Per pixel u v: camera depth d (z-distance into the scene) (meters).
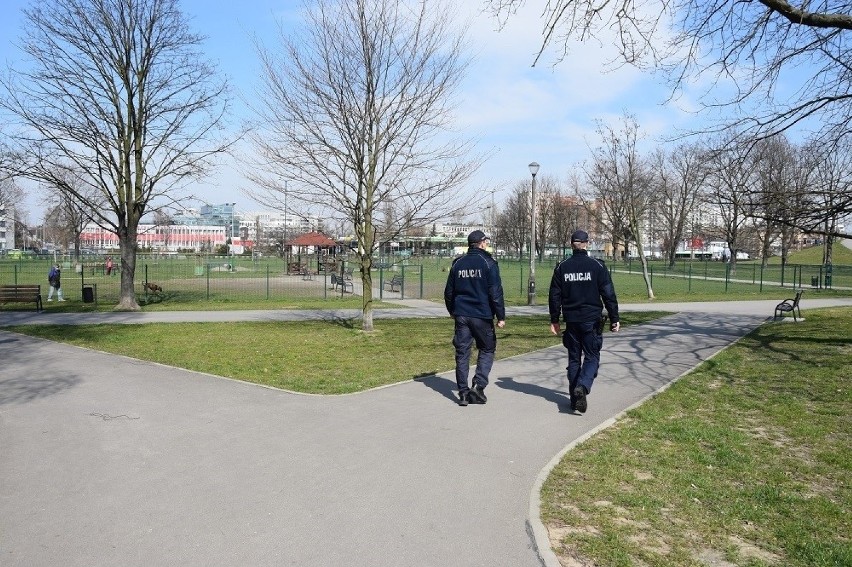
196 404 8.15
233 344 14.09
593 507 4.91
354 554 4.18
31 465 5.84
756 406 8.10
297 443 6.51
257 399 8.43
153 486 5.34
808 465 5.91
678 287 41.47
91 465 5.85
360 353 12.77
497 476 5.57
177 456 6.11
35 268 57.22
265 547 4.27
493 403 8.23
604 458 6.00
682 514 4.79
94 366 10.97
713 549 4.24
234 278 46.66
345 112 15.06
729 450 6.27
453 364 11.32
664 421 7.36
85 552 4.18
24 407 8.01
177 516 4.75
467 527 4.58
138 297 30.14
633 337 15.13
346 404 8.15
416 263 63.44
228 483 5.41
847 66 10.62
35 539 4.37
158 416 7.55
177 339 14.96
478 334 8.12
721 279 49.72
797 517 4.75
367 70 14.89
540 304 27.36
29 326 17.84
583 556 4.14
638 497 5.08
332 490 5.26
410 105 15.44
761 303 27.38
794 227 11.23
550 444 6.49
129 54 23.08
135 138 23.88
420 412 7.75
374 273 53.38
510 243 104.38
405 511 4.85
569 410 7.88
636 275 55.12
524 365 11.17
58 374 10.20
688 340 14.55
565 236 84.69
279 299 29.72
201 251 105.00
